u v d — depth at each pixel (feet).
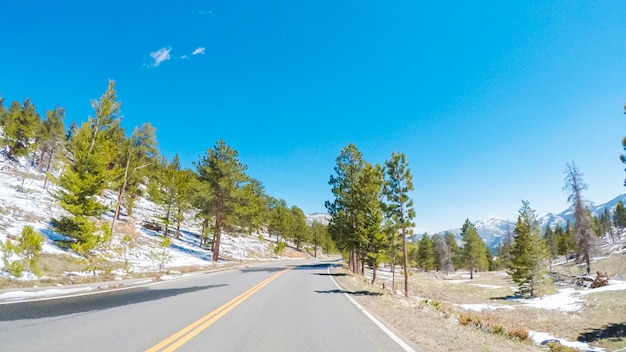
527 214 136.87
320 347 20.61
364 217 105.19
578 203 123.34
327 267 139.13
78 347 19.04
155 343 20.16
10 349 18.56
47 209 109.19
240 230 141.79
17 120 180.75
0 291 38.99
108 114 81.97
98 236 71.46
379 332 25.27
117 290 47.83
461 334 27.12
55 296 39.65
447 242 304.71
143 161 146.82
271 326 26.40
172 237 156.35
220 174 135.33
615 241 314.76
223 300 39.83
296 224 297.12
